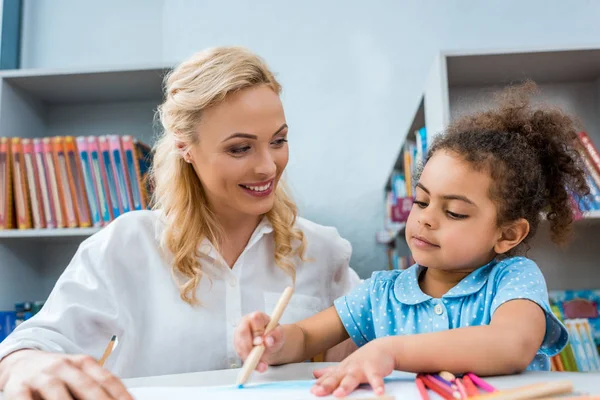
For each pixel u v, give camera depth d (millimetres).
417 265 938
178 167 1006
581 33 2363
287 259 1076
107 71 1783
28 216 1732
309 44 2465
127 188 1727
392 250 2256
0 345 812
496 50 1578
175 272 1004
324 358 1089
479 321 795
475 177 779
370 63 2443
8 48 2312
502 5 2414
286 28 2473
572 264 1852
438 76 1553
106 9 2461
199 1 2473
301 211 2359
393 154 2385
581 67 1727
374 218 2350
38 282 1979
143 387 570
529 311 691
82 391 486
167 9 2471
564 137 934
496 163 787
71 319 910
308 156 2402
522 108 952
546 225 1636
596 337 1712
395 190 2104
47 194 1729
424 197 812
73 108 2105
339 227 2352
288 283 1078
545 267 1861
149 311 996
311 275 1111
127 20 2459
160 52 2445
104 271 961
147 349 983
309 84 2445
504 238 818
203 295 1004
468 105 1810
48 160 1732
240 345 699
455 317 816
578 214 1010
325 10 2480
